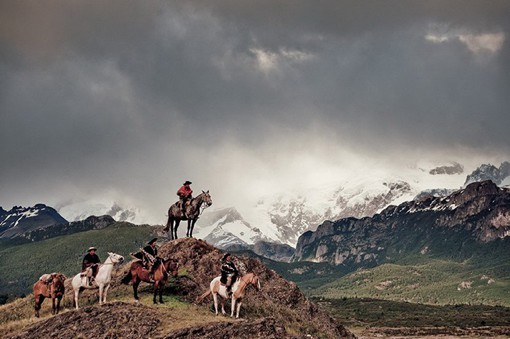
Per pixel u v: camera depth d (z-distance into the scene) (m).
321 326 86.56
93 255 64.75
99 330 57.06
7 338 58.66
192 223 82.88
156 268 65.38
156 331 56.97
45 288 65.25
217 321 58.62
